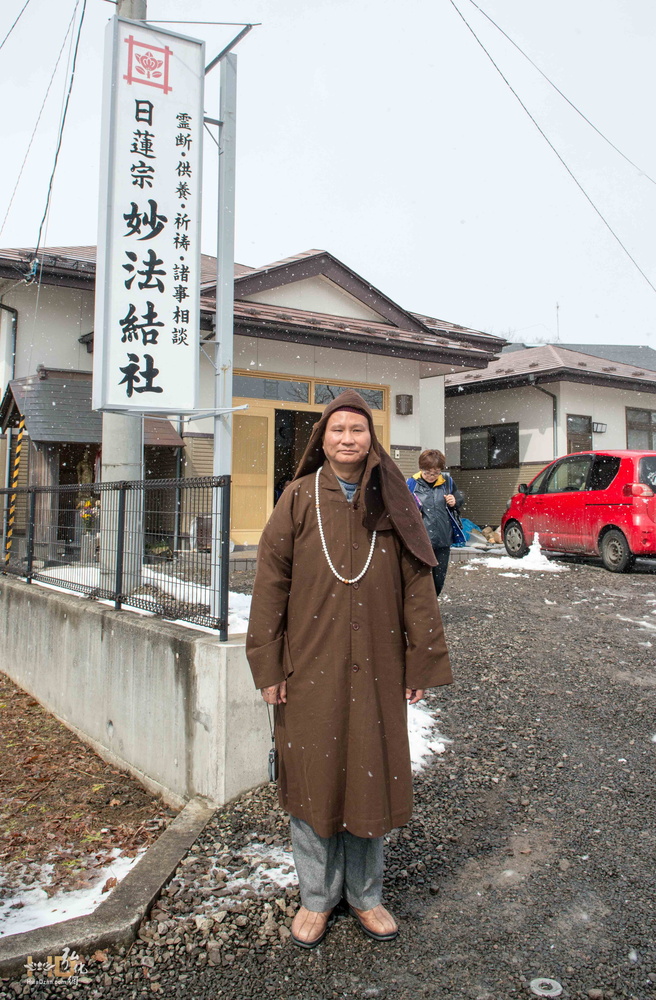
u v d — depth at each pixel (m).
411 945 2.52
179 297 5.00
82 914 2.81
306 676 2.46
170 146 5.04
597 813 3.44
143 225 4.95
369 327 12.45
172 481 4.29
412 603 2.57
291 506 2.55
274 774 3.60
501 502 16.95
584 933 2.57
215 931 2.59
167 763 3.96
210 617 3.88
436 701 4.77
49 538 6.28
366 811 2.38
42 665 5.78
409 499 2.61
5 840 3.55
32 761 4.64
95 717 4.82
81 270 9.91
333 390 12.56
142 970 2.42
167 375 4.96
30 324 10.76
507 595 7.90
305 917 2.55
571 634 6.31
